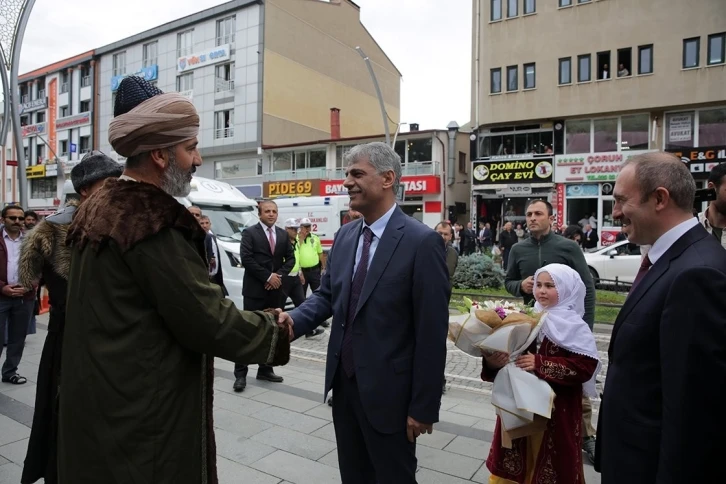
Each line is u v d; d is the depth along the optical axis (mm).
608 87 20234
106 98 37562
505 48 22109
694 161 19000
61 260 3242
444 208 25047
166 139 1594
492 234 22828
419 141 25562
